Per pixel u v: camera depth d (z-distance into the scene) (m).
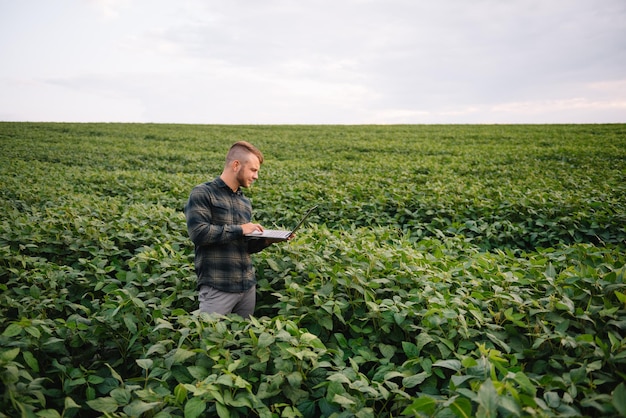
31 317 3.48
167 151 24.62
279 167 17.19
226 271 3.57
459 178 13.56
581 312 2.98
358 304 3.56
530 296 3.51
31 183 12.10
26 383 2.46
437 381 2.84
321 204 9.09
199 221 3.39
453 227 7.23
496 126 40.06
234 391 2.42
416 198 9.00
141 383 2.81
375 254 4.56
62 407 2.59
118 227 6.20
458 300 3.26
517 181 12.93
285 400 2.57
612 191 10.03
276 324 2.79
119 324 3.17
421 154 22.92
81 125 42.62
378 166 17.19
